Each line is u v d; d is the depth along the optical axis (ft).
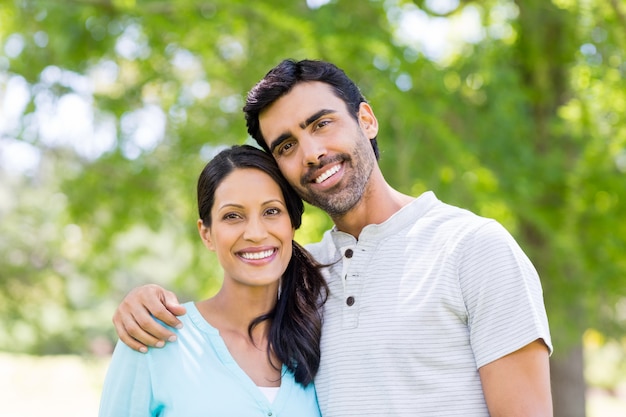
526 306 6.73
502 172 19.66
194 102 21.80
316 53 17.94
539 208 19.90
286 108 7.52
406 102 17.44
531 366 6.70
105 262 25.50
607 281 19.90
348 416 7.10
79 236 25.32
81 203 23.93
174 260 30.68
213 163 7.68
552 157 20.34
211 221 7.68
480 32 19.89
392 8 19.60
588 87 18.81
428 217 7.55
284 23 17.65
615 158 19.89
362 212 7.77
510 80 19.40
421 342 6.97
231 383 7.21
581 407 22.61
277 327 7.64
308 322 7.61
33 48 22.08
